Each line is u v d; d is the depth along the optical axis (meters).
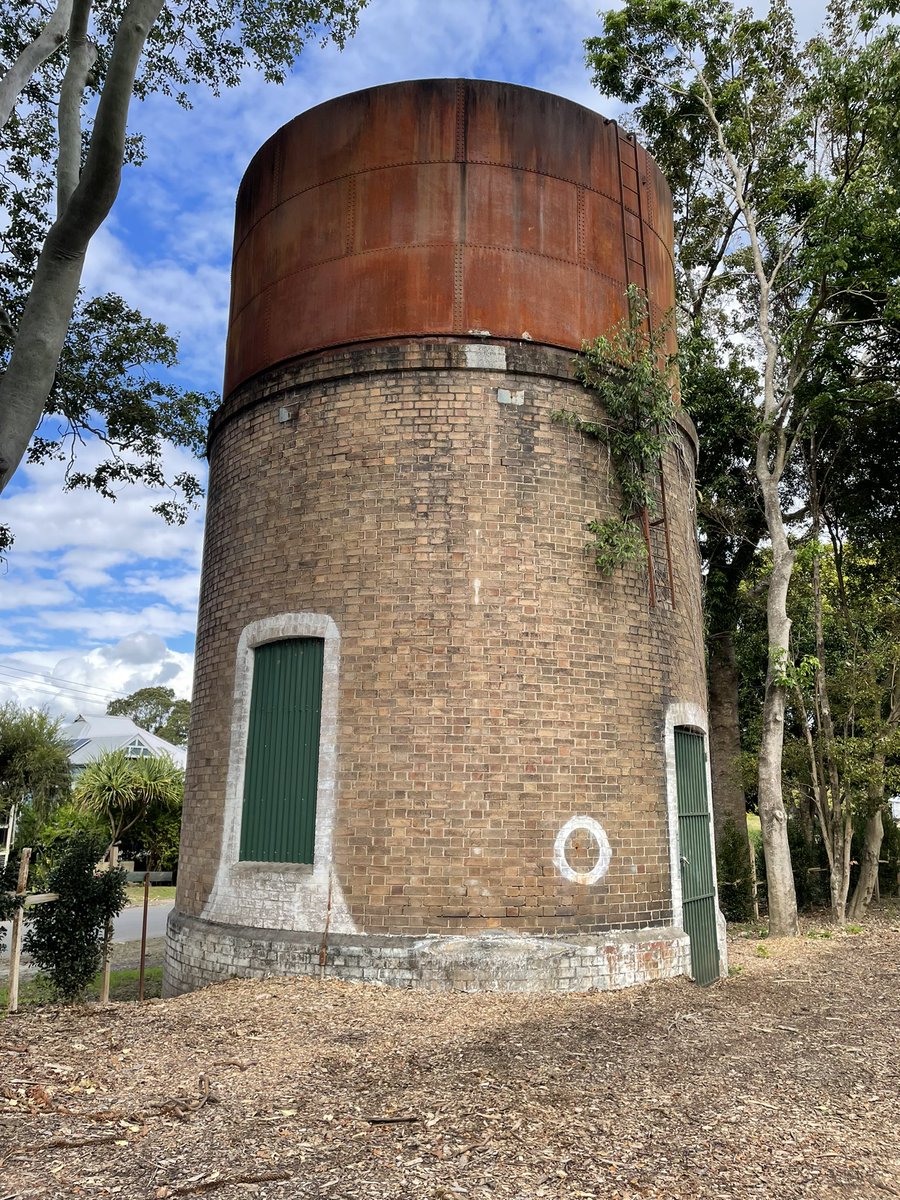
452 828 8.70
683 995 8.77
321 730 9.20
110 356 15.20
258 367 10.89
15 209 13.54
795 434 16.94
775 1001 8.97
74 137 8.32
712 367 19.33
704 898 10.77
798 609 21.20
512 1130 5.01
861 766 16.38
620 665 9.72
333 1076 5.93
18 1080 5.64
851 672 17.94
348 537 9.58
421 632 9.12
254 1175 4.34
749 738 24.61
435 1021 7.38
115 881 9.84
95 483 16.23
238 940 9.09
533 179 10.46
